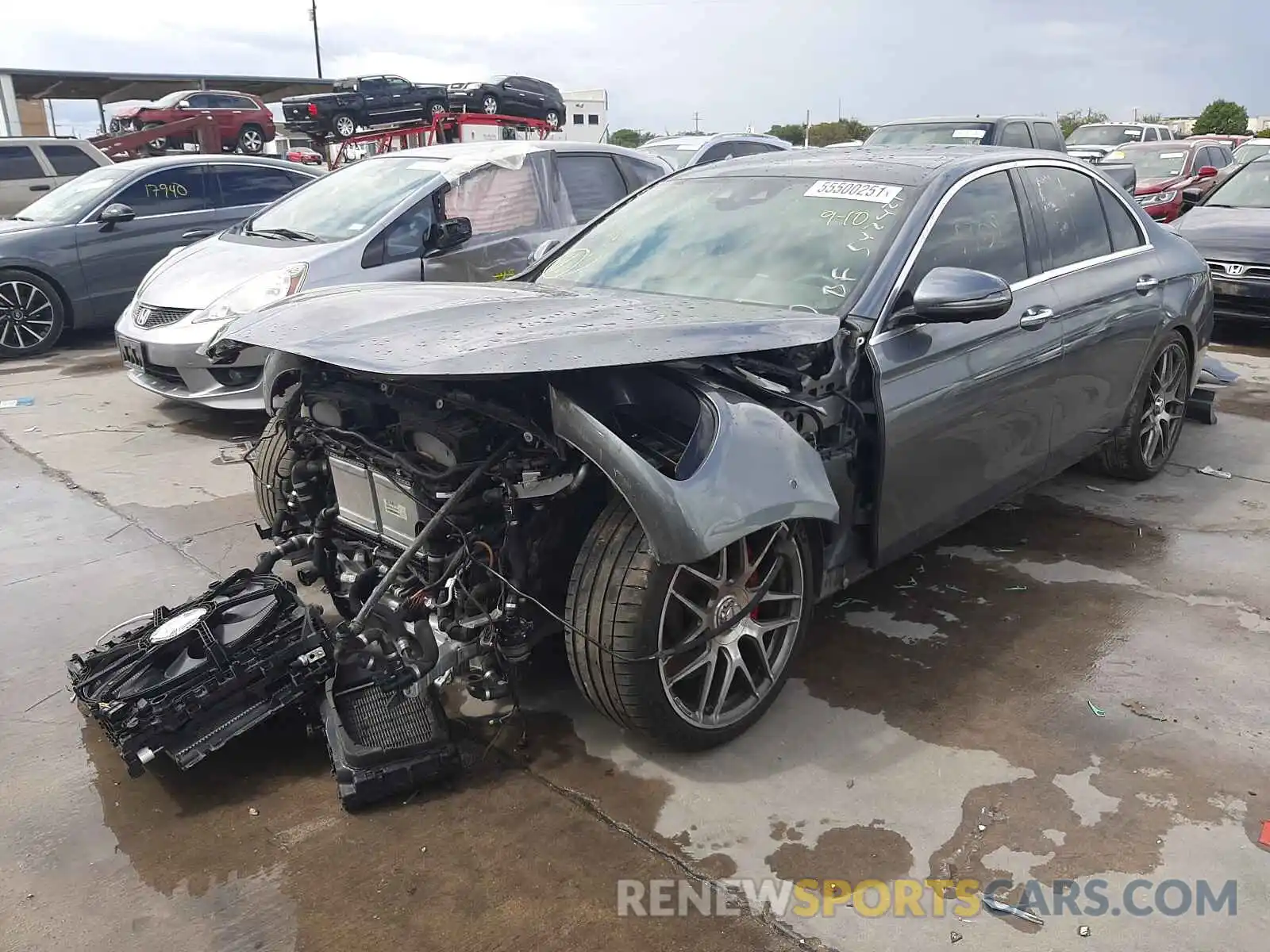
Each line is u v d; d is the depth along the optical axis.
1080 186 4.22
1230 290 7.82
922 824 2.48
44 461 5.48
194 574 3.99
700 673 2.82
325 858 2.38
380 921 2.19
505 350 2.37
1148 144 14.67
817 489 2.66
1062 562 4.01
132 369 6.31
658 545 2.37
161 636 2.66
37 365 8.16
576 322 2.64
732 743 2.83
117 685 2.58
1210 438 5.66
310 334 2.70
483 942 2.13
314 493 3.26
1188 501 4.68
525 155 6.71
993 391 3.43
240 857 2.39
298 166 9.93
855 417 2.97
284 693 2.68
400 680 2.58
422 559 2.78
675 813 2.54
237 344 3.31
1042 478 3.98
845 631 3.47
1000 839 2.42
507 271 6.39
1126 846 2.39
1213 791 2.58
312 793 2.63
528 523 2.65
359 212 6.25
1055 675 3.17
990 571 3.94
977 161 3.64
